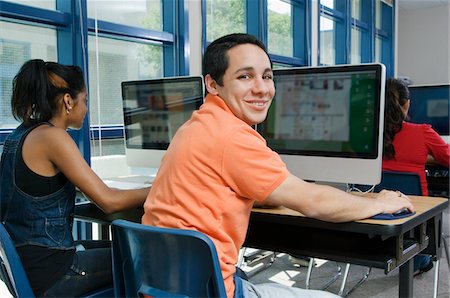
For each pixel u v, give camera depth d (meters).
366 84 1.58
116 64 3.08
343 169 1.64
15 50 2.54
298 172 1.75
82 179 1.49
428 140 2.36
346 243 1.43
